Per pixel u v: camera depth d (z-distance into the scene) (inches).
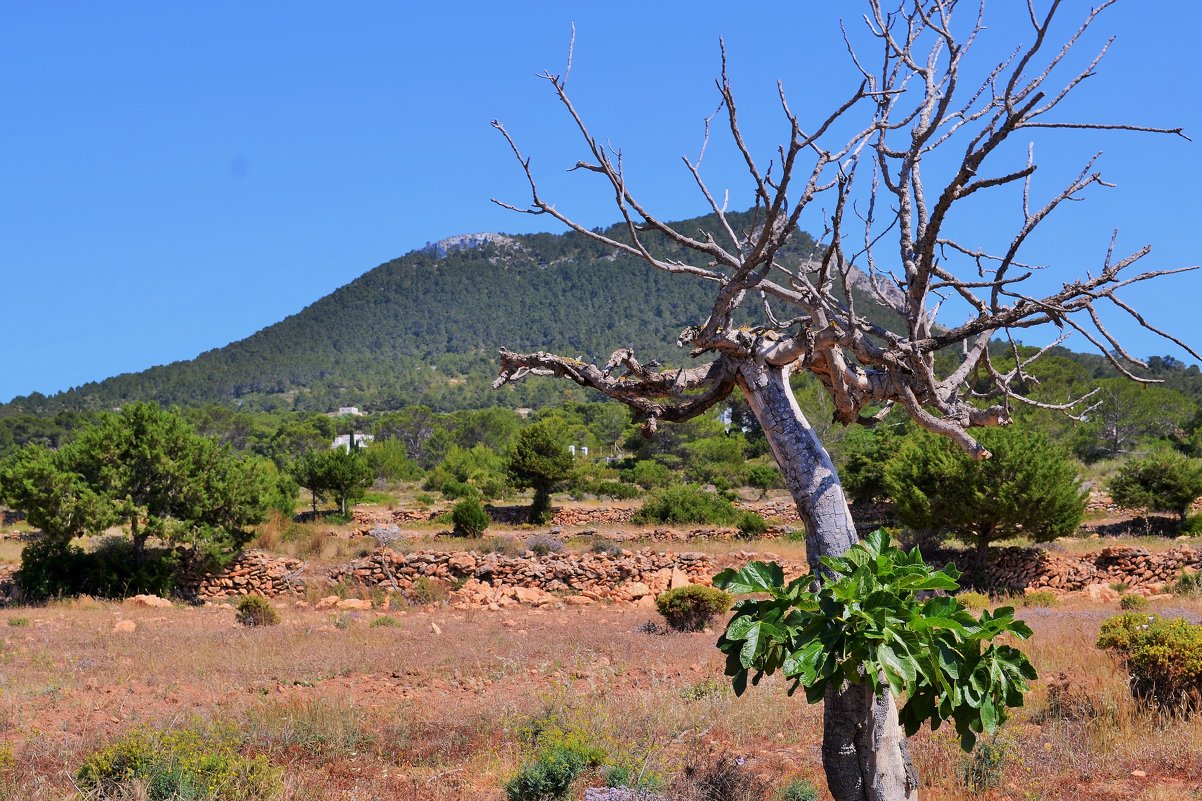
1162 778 299.4
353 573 1035.3
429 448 3154.5
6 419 3846.0
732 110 209.5
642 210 224.7
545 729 366.9
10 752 339.6
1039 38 199.9
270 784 311.4
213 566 995.9
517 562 1038.4
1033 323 224.5
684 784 302.4
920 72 243.1
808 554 234.2
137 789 298.2
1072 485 994.1
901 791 216.4
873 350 231.9
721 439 2213.3
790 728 387.5
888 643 192.7
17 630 730.2
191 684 509.7
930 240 214.8
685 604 736.3
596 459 2549.2
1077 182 226.7
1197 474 1244.5
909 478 1029.8
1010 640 560.1
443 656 594.6
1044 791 291.9
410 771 345.1
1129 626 488.4
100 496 951.0
